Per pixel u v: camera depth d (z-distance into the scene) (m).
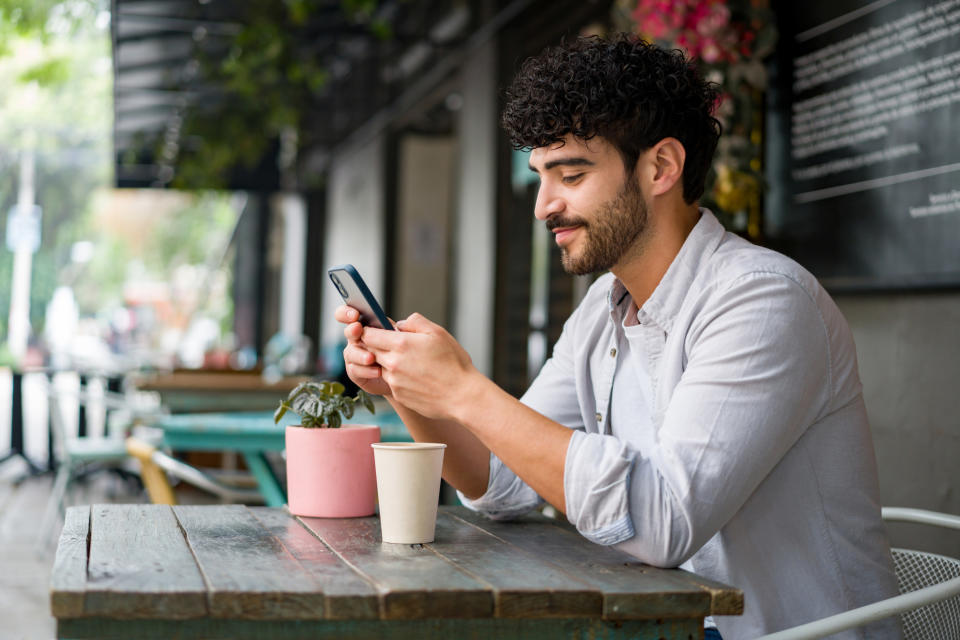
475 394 1.39
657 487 1.31
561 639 1.15
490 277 6.37
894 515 1.88
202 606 1.07
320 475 1.58
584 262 1.51
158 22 6.51
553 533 1.54
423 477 1.39
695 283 1.53
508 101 1.54
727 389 1.36
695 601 1.15
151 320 26.19
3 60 8.33
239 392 5.17
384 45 7.81
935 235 2.51
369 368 1.52
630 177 1.49
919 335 2.61
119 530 1.43
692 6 2.99
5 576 4.24
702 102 1.55
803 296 1.43
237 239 18.94
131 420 5.57
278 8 6.62
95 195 25.11
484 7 6.27
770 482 1.45
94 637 1.07
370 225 10.34
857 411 1.50
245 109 8.70
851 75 2.78
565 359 1.87
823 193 2.87
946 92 2.48
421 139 9.79
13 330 22.77
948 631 1.58
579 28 5.33
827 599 1.45
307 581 1.13
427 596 1.10
